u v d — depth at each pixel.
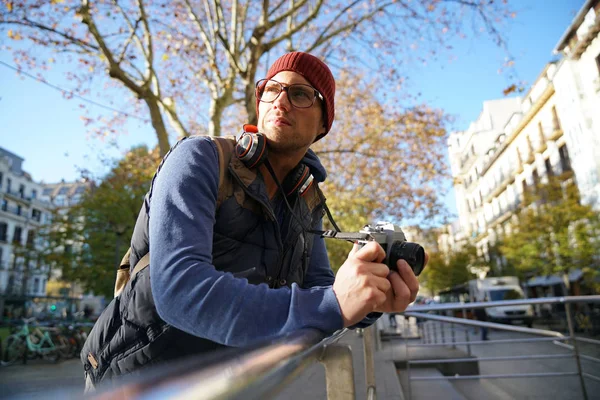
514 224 27.12
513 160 38.19
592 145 24.52
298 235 1.30
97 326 1.11
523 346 10.23
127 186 19.11
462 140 59.72
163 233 0.88
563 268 22.58
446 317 4.95
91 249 20.58
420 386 5.50
